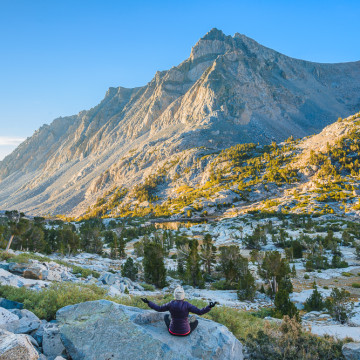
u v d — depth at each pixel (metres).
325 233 84.62
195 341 5.25
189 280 37.00
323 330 15.63
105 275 26.20
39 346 6.16
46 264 24.73
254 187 180.00
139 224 152.38
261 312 21.31
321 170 169.12
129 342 5.21
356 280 40.22
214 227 118.62
